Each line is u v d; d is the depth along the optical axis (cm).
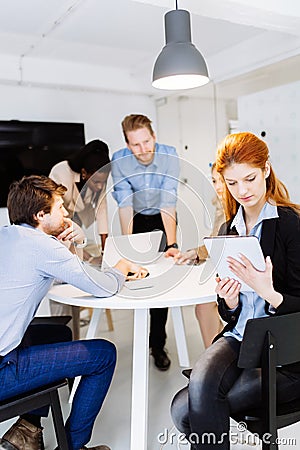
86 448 200
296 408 155
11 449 194
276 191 173
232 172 163
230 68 401
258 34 364
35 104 428
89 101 458
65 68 422
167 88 238
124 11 309
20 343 183
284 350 147
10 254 177
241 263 156
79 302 189
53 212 193
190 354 330
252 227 178
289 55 351
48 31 345
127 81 456
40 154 418
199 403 154
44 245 178
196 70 215
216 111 456
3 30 339
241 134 169
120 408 253
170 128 497
